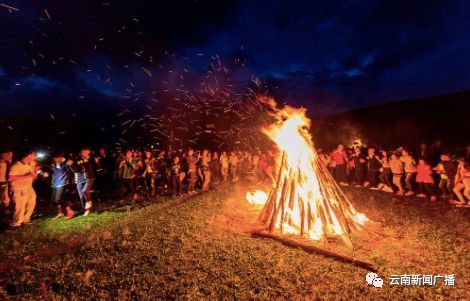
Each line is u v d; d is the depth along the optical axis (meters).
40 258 6.84
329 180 9.30
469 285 5.49
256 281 5.57
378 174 16.92
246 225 9.34
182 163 16.53
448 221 9.37
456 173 12.16
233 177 20.34
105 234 8.11
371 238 8.09
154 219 9.76
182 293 5.12
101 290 5.23
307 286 5.42
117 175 15.63
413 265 6.31
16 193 9.49
